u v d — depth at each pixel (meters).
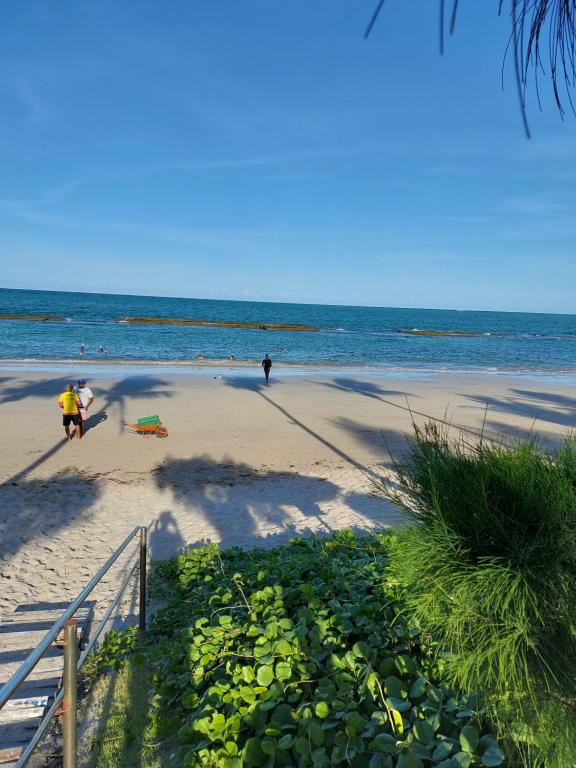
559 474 2.64
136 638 5.18
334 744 3.00
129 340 47.28
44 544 7.63
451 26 0.82
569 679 2.24
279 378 27.34
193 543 7.87
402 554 2.71
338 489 10.34
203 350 42.88
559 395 24.27
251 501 9.62
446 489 2.64
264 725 3.23
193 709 3.70
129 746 3.56
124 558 7.31
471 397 22.67
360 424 16.23
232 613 4.84
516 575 2.26
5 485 9.90
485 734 2.90
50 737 3.74
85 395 13.44
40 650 2.21
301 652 3.76
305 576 5.43
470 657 2.37
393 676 3.36
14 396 18.83
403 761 2.67
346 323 102.25
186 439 13.75
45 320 63.53
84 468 11.12
